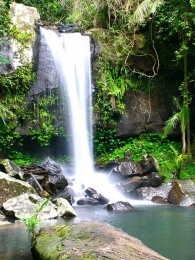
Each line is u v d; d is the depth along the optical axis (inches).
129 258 122.4
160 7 414.9
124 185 364.8
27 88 388.8
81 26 479.2
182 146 430.6
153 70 436.8
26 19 387.9
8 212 249.4
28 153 416.8
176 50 441.7
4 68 365.7
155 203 342.6
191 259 162.4
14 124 388.8
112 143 444.8
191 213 285.0
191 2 389.1
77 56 422.0
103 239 140.1
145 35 442.9
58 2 555.8
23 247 175.3
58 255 136.3
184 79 424.5
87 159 429.7
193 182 374.3
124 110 445.7
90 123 432.8
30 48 379.2
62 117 416.5
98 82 432.8
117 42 438.6
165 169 394.6
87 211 287.9
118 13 454.6
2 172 298.0
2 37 366.0
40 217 245.8
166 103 462.6
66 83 413.1
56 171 332.5
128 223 243.0
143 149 436.5
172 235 208.5
